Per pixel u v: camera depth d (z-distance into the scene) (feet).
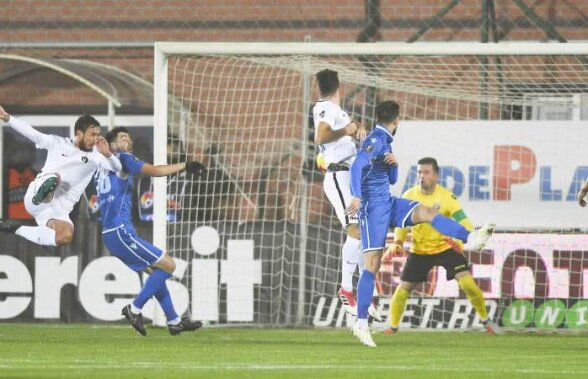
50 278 131.75
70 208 110.32
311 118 137.18
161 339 110.32
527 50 122.21
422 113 137.49
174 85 140.05
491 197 129.39
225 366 81.66
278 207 137.59
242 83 140.46
